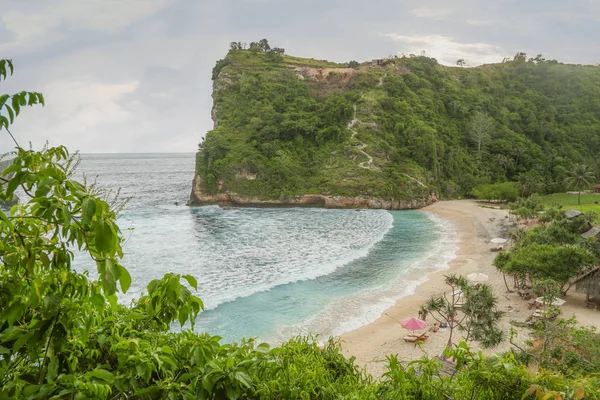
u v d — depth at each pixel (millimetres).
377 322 30484
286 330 28797
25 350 3281
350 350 26141
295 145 109500
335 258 48375
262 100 121688
